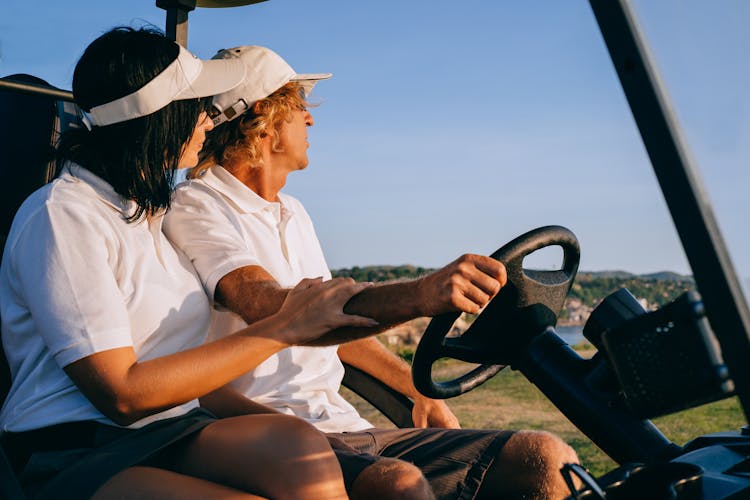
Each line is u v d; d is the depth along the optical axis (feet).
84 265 4.59
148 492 4.22
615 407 4.76
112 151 5.02
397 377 6.87
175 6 7.04
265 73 6.65
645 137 3.11
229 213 6.36
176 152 5.24
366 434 5.90
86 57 5.14
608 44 3.19
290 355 6.21
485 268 4.64
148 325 4.94
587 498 3.69
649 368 3.53
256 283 5.62
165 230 6.04
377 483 4.56
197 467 4.60
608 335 3.67
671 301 3.44
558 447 5.49
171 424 4.78
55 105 6.20
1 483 4.18
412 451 5.80
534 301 5.21
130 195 4.99
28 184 6.08
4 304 4.88
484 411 11.02
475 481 5.47
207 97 5.54
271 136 6.75
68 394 4.69
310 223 7.27
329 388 6.40
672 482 3.64
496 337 5.29
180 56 5.24
